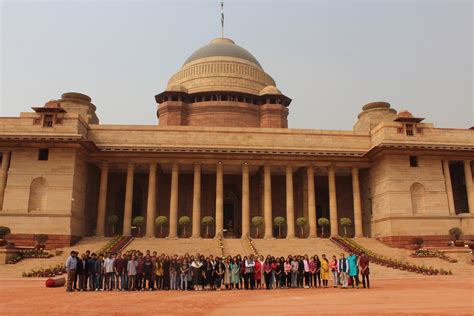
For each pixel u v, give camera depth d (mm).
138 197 58625
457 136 50469
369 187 53125
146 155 49781
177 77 74812
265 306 15992
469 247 40688
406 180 48062
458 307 15156
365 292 21406
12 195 43562
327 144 52781
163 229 54062
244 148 49688
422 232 46375
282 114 69188
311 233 49438
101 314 13961
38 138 43969
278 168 53562
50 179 44062
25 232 42469
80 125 47094
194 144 51031
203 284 24156
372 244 45469
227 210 60750
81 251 39500
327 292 21781
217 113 66875
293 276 25656
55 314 13891
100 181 49688
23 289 22922
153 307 15820
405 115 50219
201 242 43719
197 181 49469
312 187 50750
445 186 48781
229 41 81250
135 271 23891
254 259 25656
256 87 72250
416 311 14211
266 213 49656
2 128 45094
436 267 36625
